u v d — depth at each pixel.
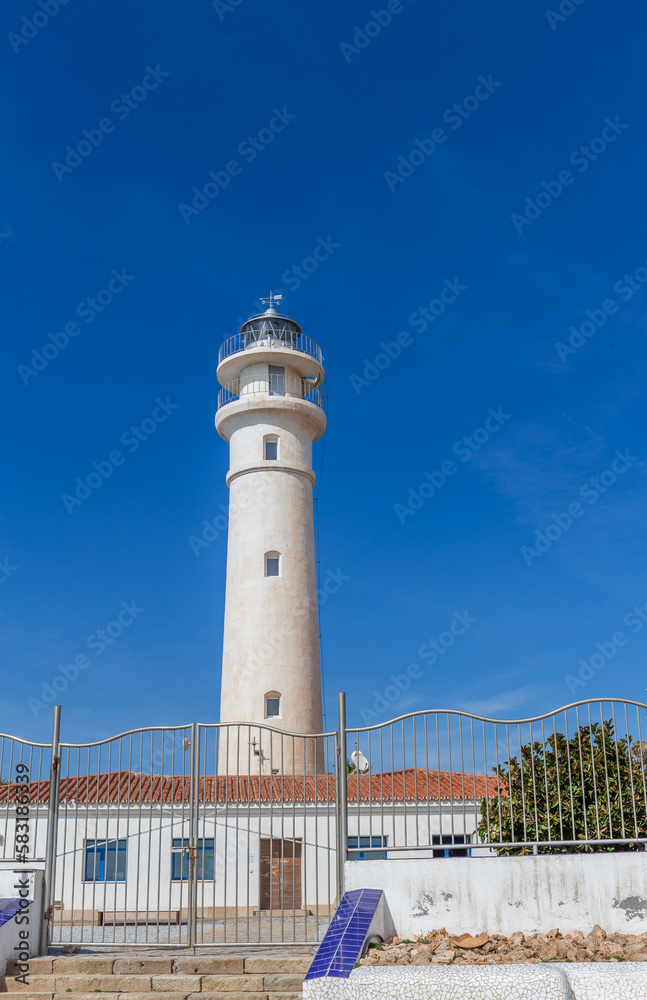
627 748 16.00
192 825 16.20
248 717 41.06
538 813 16.78
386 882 14.26
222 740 40.22
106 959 14.42
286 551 43.59
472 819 21.23
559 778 15.48
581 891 13.57
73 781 32.12
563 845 14.01
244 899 29.36
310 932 20.02
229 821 30.23
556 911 13.57
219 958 14.34
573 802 16.22
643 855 13.50
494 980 10.59
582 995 10.52
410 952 12.41
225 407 45.94
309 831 29.28
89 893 30.17
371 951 12.45
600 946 12.45
